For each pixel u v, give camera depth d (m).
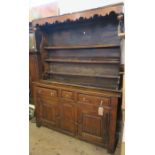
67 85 2.18
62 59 2.38
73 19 1.87
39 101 2.37
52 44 2.50
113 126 1.78
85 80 2.28
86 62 2.09
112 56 2.05
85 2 2.18
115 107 1.72
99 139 1.90
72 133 2.12
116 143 1.96
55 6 2.44
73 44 2.31
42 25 2.27
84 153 1.89
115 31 1.96
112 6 1.61
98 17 1.92
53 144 2.07
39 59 2.61
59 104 2.15
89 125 1.94
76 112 2.01
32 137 2.23
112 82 2.08
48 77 2.58
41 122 2.43
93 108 1.86
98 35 2.09
